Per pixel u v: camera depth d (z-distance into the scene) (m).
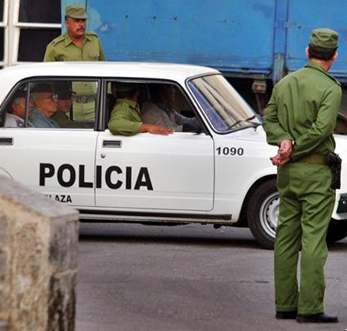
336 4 41.06
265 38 41.34
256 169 28.97
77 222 14.71
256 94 41.91
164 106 29.45
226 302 23.17
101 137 29.23
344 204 28.86
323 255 21.25
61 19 42.47
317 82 21.17
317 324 21.30
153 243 30.27
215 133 29.09
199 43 41.62
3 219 14.39
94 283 24.75
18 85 29.73
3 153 29.53
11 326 14.44
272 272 26.28
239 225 29.75
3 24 44.06
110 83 29.56
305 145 21.03
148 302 22.97
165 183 29.11
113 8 41.75
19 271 14.38
